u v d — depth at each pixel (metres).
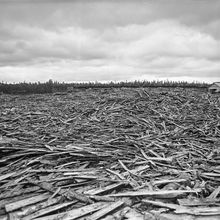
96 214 4.41
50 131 11.12
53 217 4.33
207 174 6.41
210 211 4.51
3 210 4.62
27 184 5.72
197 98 19.59
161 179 6.15
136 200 5.07
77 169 6.58
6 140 8.23
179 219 4.28
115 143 9.25
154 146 9.21
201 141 10.30
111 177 6.15
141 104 16.91
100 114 15.06
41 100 22.44
